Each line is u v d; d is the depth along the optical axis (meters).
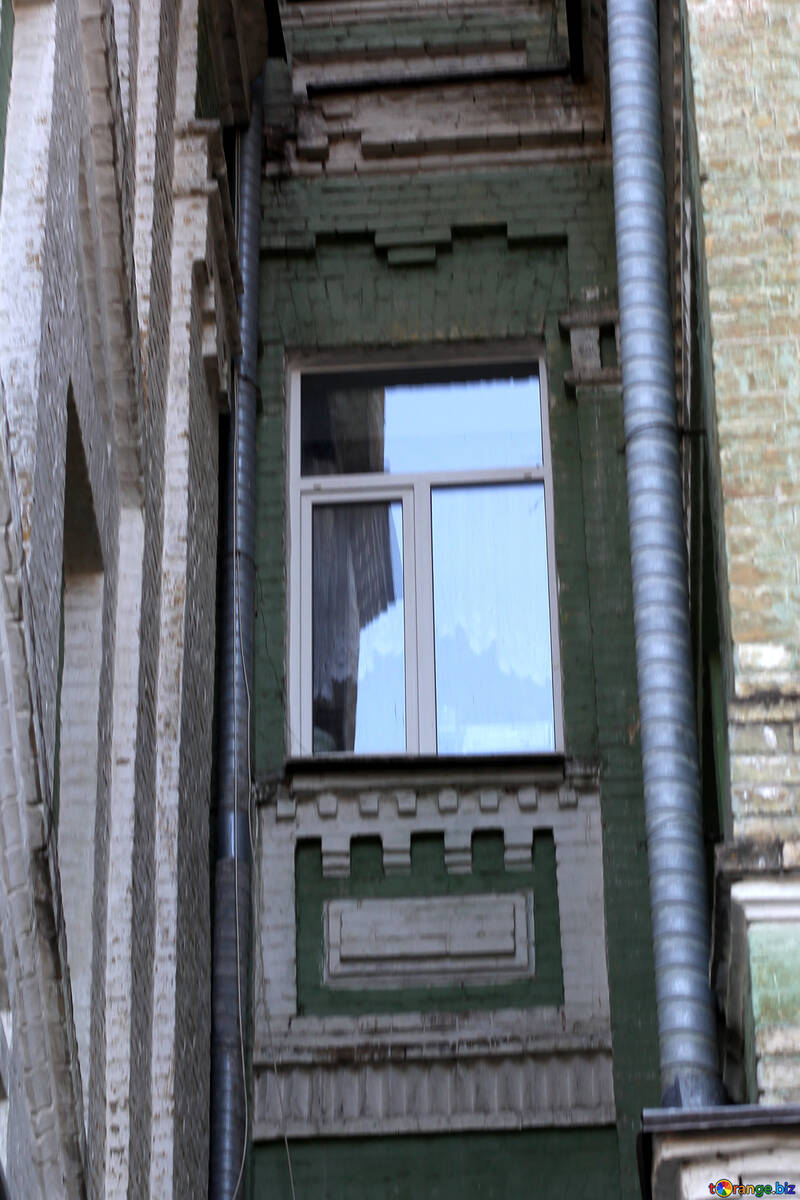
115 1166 16.95
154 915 19.30
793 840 15.05
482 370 28.39
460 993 23.94
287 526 27.00
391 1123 23.06
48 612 15.65
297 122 29.36
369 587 26.89
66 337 17.20
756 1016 14.43
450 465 27.69
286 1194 22.84
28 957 14.22
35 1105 14.39
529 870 24.58
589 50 28.84
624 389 18.45
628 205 19.16
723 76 18.00
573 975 23.86
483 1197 22.80
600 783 24.86
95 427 18.58
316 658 26.41
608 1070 23.23
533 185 28.95
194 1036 20.33
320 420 28.06
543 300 28.22
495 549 27.12
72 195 17.91
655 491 17.83
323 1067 23.39
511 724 25.97
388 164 29.11
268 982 23.89
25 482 15.23
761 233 17.33
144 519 19.94
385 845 24.64
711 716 22.14
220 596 25.44
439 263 28.52
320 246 28.69
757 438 16.52
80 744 17.78
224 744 24.55
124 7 21.84
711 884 22.58
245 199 27.94
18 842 14.09
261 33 27.61
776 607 15.88
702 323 18.05
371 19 30.41
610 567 26.22
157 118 22.33
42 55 17.39
